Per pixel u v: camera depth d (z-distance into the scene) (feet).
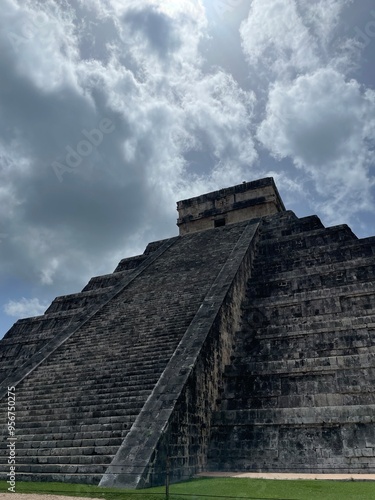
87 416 37.40
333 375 40.73
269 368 43.34
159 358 42.52
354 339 43.39
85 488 27.40
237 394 42.52
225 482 29.35
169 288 59.47
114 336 51.01
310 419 37.55
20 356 66.90
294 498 22.62
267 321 51.47
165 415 32.78
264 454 36.88
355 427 35.91
